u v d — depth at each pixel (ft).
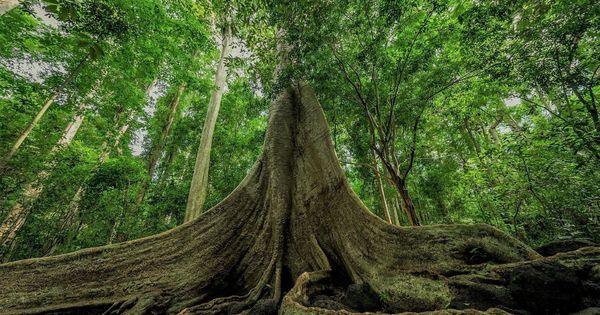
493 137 45.65
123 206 28.96
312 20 17.83
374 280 10.59
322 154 17.80
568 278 6.34
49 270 12.12
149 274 12.66
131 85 34.76
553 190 19.45
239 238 15.21
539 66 17.58
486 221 28.84
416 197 40.96
